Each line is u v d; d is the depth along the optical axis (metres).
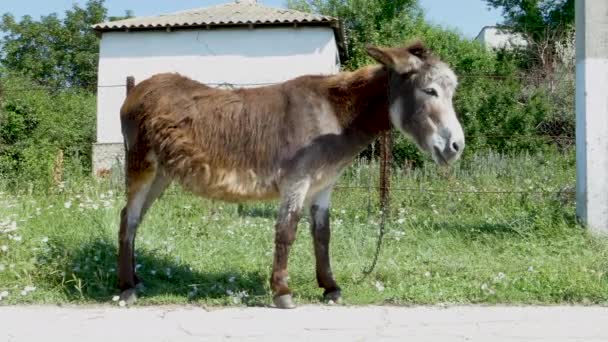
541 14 27.86
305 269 6.34
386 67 5.15
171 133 5.23
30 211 7.53
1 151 11.77
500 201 9.18
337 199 9.42
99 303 5.37
